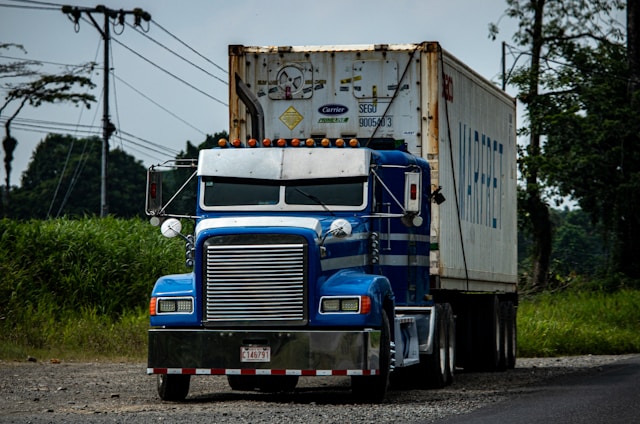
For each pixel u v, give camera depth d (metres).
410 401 24.89
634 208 81.19
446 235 31.53
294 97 31.64
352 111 31.36
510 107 41.66
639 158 82.38
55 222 53.50
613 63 85.44
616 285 78.69
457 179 33.19
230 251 23.30
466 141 34.53
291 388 28.98
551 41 88.50
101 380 30.28
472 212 35.06
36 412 21.86
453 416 21.03
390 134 31.16
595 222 83.81
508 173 41.00
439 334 30.25
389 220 26.89
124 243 51.69
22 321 42.97
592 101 83.69
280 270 23.16
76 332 42.28
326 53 31.53
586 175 82.56
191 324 23.42
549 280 83.56
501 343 38.81
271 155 25.44
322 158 25.38
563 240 129.88
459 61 33.62
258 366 23.02
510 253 41.09
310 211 25.16
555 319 59.06
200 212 25.34
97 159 114.44
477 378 34.34
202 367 23.22
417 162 28.64
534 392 27.42
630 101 83.94
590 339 52.66
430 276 30.31
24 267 48.59
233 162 25.45
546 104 85.06
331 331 22.94
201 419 20.03
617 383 29.98
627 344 54.12
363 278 23.77
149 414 21.09
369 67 31.33
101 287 48.66
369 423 19.64
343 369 22.86
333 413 21.39
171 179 94.31
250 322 23.17
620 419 20.41
